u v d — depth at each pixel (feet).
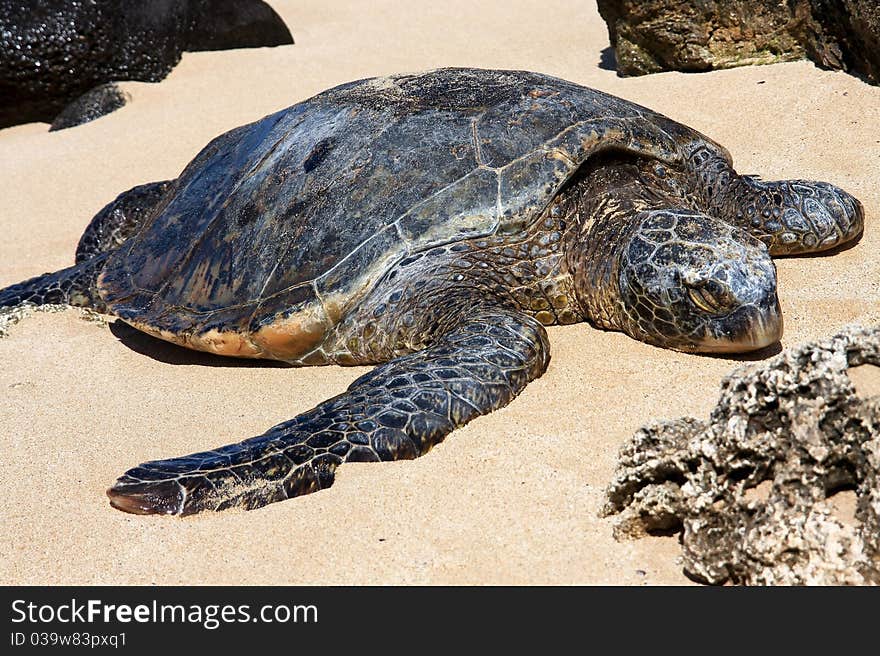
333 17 48.57
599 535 11.10
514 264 16.88
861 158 22.20
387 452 13.03
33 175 32.40
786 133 24.21
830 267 18.11
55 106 40.14
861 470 9.46
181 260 19.60
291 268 17.33
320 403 15.51
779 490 9.74
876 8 24.29
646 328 15.88
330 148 18.37
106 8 39.40
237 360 18.43
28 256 26.50
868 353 9.70
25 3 38.86
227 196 19.61
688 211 16.26
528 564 10.78
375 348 16.80
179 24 41.32
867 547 9.14
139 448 14.78
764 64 28.43
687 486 10.37
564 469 12.26
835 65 26.78
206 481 12.73
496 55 36.63
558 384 14.74
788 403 9.71
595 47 35.73
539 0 46.57
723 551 10.07
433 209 16.75
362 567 11.09
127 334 20.62
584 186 17.37
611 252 16.29
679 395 13.97
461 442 13.21
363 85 20.44
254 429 15.08
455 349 14.73
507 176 16.80
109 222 25.20
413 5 48.85
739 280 14.79
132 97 38.58
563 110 17.69
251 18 42.80
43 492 13.66
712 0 28.27
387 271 16.56
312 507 12.25
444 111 18.10
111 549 12.10
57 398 17.20
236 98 36.24
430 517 11.73
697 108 26.73
